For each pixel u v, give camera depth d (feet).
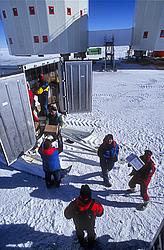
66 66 28.22
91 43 102.22
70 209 9.81
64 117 31.83
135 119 31.63
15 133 18.24
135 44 101.86
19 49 96.94
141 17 92.84
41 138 23.11
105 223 13.21
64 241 12.08
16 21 89.15
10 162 18.30
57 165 15.16
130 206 14.57
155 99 42.34
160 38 91.56
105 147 15.05
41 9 83.30
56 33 88.99
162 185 16.62
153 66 90.79
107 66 94.12
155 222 13.19
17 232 12.79
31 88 27.68
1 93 15.96
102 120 31.37
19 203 15.14
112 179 17.53
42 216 13.91
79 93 30.68
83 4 91.35
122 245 11.72
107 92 49.29
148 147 22.94
